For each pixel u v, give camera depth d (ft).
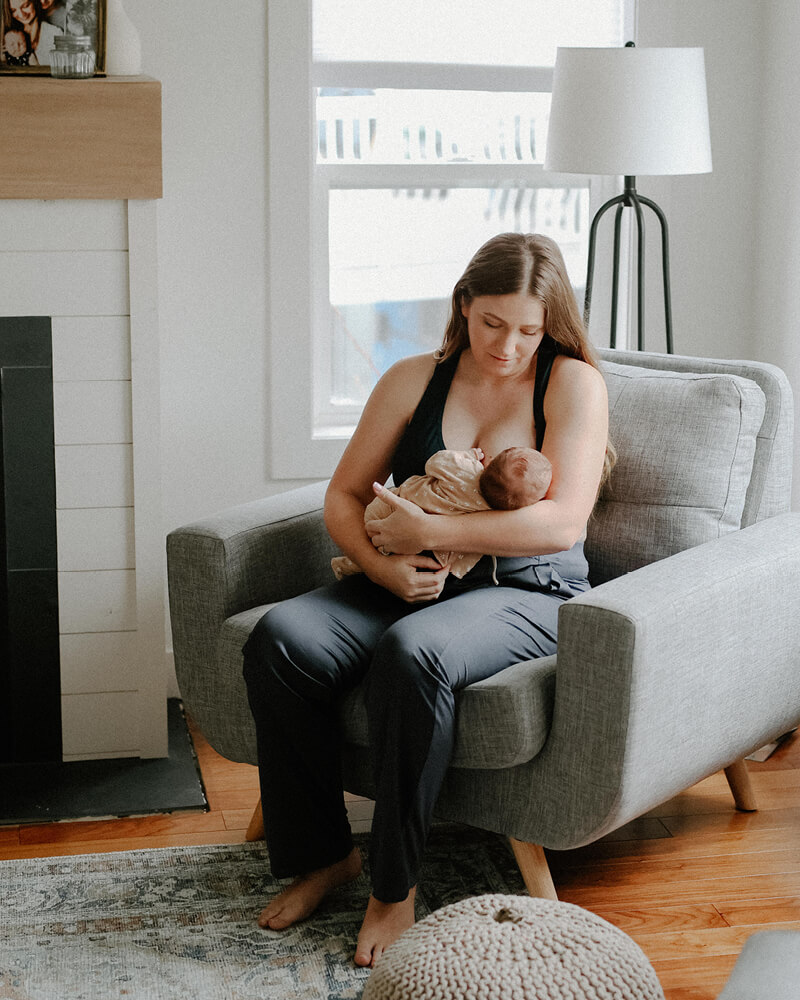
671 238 10.30
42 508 8.35
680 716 6.05
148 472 8.40
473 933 5.05
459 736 6.08
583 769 5.94
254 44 9.21
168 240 9.37
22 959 6.27
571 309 6.78
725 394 7.27
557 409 6.70
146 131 7.85
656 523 7.24
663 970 6.22
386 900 6.09
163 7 9.05
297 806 6.43
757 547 6.66
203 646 7.12
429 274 10.28
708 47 10.03
